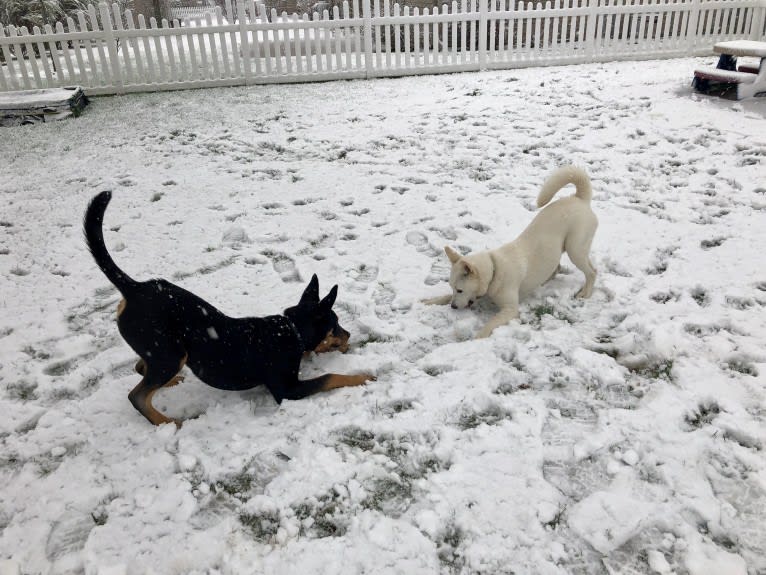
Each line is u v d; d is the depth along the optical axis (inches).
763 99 320.2
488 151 277.4
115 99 420.2
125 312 114.3
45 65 416.5
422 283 173.0
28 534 96.2
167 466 108.6
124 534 94.9
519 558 88.1
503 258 150.4
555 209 155.9
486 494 99.0
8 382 136.3
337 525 96.3
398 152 284.0
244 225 216.2
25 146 317.7
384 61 479.8
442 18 440.8
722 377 124.0
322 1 725.9
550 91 374.6
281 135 318.3
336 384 126.8
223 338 118.2
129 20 415.5
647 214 205.6
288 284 175.3
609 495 97.3
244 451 111.3
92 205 108.0
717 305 150.4
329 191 243.8
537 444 109.1
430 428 114.9
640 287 161.9
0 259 196.1
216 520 98.3
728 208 204.1
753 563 86.2
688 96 337.7
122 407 125.7
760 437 107.3
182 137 322.7
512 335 144.2
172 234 211.2
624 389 123.8
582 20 451.2
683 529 90.9
